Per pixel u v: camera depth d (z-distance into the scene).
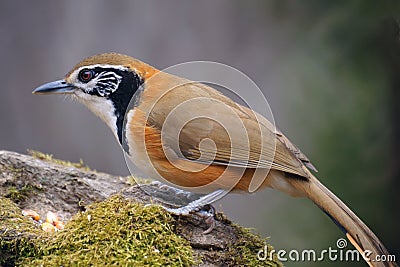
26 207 10.16
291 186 9.60
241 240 9.34
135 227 8.78
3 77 18.59
